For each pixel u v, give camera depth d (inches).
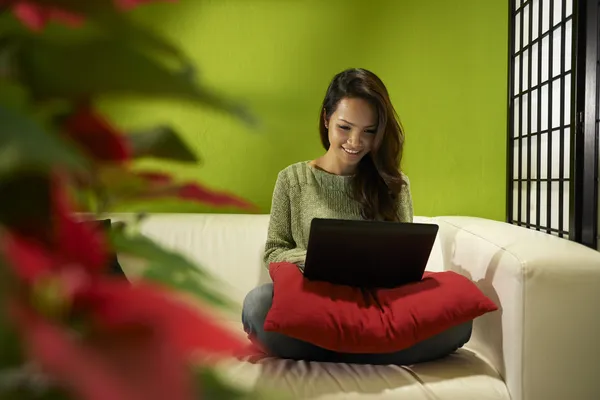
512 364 48.7
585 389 48.0
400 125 65.1
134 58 7.5
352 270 50.9
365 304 50.2
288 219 67.8
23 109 7.1
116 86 7.9
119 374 5.9
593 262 48.9
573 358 47.9
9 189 7.7
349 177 67.0
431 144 86.4
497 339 52.4
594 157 62.2
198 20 84.1
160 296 6.9
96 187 8.8
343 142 63.0
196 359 7.3
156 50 8.4
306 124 85.4
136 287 7.2
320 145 85.6
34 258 6.6
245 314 52.1
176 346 6.3
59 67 7.8
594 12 61.6
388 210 65.5
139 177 9.0
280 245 66.3
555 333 47.9
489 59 85.7
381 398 44.1
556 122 71.9
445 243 71.5
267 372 46.9
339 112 62.4
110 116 9.2
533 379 47.7
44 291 6.7
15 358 6.1
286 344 50.3
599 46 61.5
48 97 8.2
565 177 68.7
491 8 85.2
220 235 74.7
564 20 67.2
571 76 64.1
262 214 83.7
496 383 47.8
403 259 50.6
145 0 7.9
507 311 50.2
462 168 86.6
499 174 86.7
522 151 83.0
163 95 7.9
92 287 7.0
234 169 85.4
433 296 50.4
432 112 86.0
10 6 7.6
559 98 70.7
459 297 50.5
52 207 7.8
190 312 6.7
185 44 84.1
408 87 85.7
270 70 85.1
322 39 85.0
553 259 48.8
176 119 83.2
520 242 55.3
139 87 7.8
